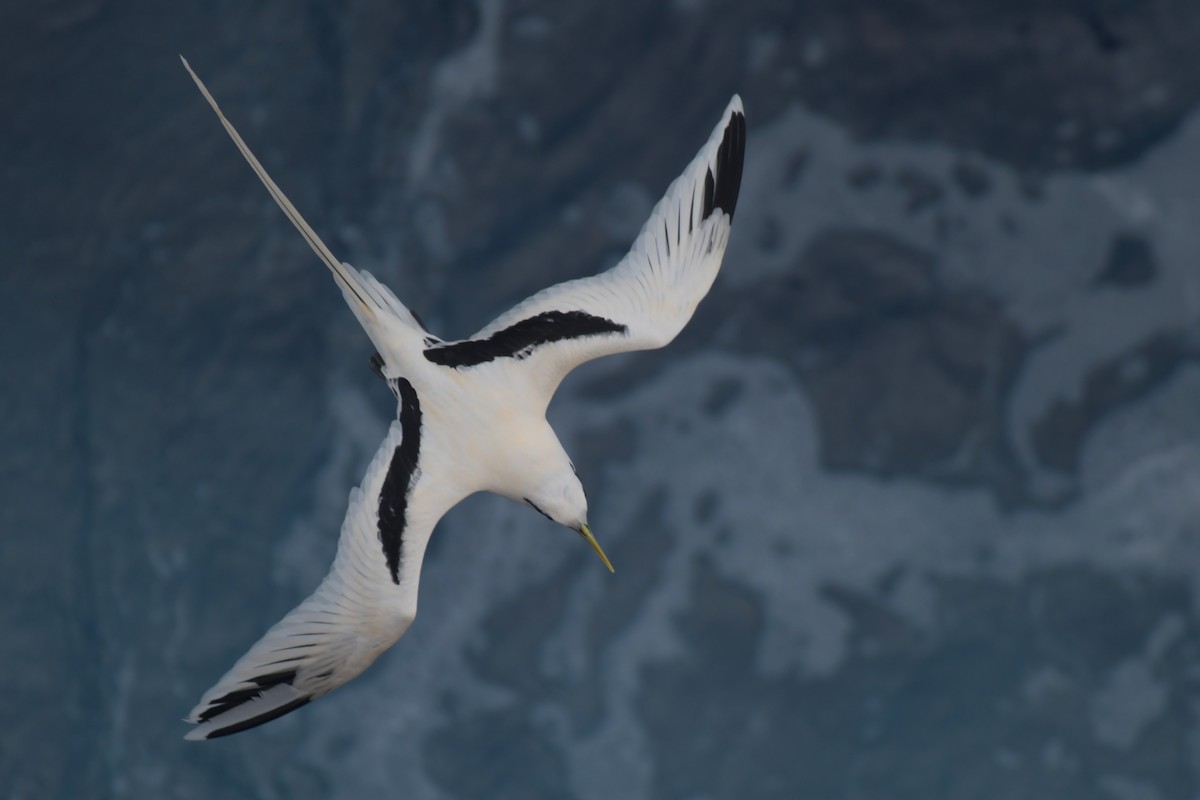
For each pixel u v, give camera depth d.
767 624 24.69
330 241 26.19
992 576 24.89
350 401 25.53
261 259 26.25
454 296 25.64
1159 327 25.80
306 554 24.75
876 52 27.05
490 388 10.70
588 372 25.64
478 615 24.62
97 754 23.91
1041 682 24.33
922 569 24.91
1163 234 26.08
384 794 23.77
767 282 26.08
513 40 26.94
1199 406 25.38
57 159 26.89
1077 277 26.05
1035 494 25.27
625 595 24.77
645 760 24.00
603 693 24.31
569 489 10.79
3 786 23.56
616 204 26.06
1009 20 27.19
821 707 24.30
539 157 26.39
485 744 24.09
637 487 25.19
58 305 26.08
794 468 25.30
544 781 23.88
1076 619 24.66
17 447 25.27
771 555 24.95
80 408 25.50
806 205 26.34
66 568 24.75
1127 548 24.91
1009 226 26.20
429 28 27.06
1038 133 26.62
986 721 24.16
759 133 26.56
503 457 10.69
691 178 11.47
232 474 25.17
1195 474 25.09
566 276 25.66
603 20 27.14
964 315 25.94
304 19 27.30
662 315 11.07
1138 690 24.25
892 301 26.03
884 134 26.59
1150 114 26.66
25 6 27.81
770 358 25.75
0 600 24.45
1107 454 25.39
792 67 26.92
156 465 25.23
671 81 26.83
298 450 25.30
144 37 27.48
